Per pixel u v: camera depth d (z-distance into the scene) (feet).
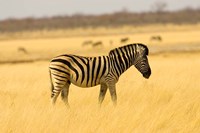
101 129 77.20
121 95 118.62
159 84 135.23
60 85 105.91
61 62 105.50
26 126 80.64
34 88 138.00
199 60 258.16
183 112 91.86
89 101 114.73
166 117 85.56
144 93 118.73
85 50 553.64
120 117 86.63
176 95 115.96
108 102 112.06
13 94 125.18
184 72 176.04
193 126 79.25
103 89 109.09
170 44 570.05
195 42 574.15
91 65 106.32
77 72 105.60
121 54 109.09
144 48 110.73
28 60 386.93
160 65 219.00
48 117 87.71
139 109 93.91
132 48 110.32
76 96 120.16
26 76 180.24
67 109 98.27
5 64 332.39
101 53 471.62
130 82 138.62
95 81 107.14
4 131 77.87
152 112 90.89
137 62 110.83
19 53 532.32
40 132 77.61
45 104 108.78
